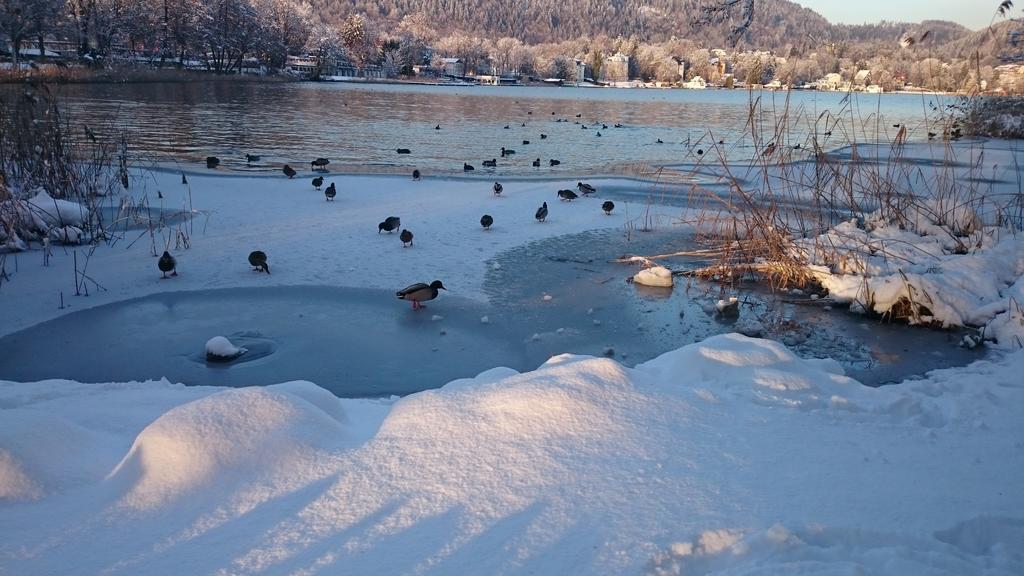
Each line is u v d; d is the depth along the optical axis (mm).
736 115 52750
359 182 19828
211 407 3984
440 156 26781
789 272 11594
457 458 3822
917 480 3828
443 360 8391
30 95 16922
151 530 3256
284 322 9516
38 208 12984
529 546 3062
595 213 16438
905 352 8773
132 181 18859
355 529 3225
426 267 11945
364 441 4129
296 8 109250
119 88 61281
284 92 70188
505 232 14445
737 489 3562
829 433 4465
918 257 11438
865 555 2928
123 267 11625
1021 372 6840
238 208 16062
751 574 2746
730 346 5922
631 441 4043
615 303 10523
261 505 3426
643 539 3082
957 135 29266
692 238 14352
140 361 8227
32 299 10141
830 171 14320
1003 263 11141
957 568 2865
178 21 79875
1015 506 3564
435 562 2977
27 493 3555
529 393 4414
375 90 85312
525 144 30656
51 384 6375
